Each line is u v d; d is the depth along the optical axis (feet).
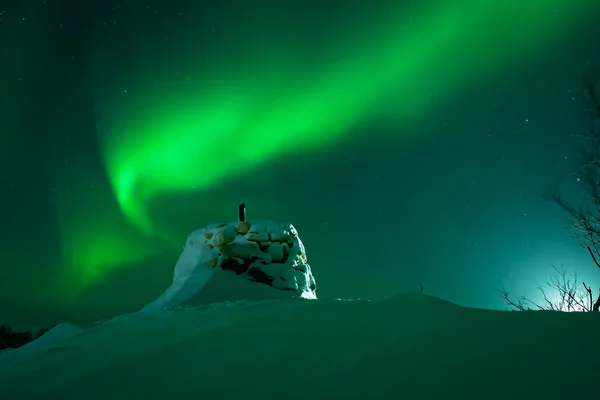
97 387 7.59
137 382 7.56
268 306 11.52
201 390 7.04
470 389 6.28
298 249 26.84
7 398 7.80
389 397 6.32
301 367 7.39
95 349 9.65
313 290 27.09
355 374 6.99
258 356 7.92
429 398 6.19
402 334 8.27
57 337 11.69
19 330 35.27
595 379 6.14
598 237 26.71
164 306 23.17
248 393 6.81
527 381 6.29
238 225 25.40
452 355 7.22
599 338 7.27
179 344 8.82
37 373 8.75
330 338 8.40
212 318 10.94
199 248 25.55
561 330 7.74
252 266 24.89
